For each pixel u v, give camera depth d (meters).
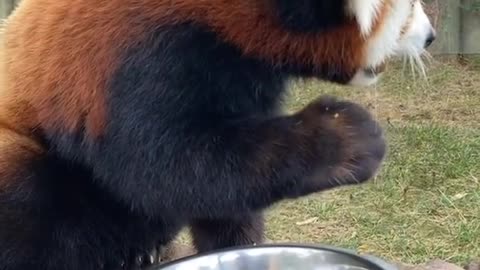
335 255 0.59
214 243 0.76
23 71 0.66
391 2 0.65
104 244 0.68
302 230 1.09
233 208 0.60
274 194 0.60
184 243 0.86
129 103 0.60
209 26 0.60
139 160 0.60
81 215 0.66
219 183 0.59
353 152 0.60
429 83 1.59
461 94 1.56
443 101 1.53
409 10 0.67
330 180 0.60
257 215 0.75
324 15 0.61
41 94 0.65
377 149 0.61
